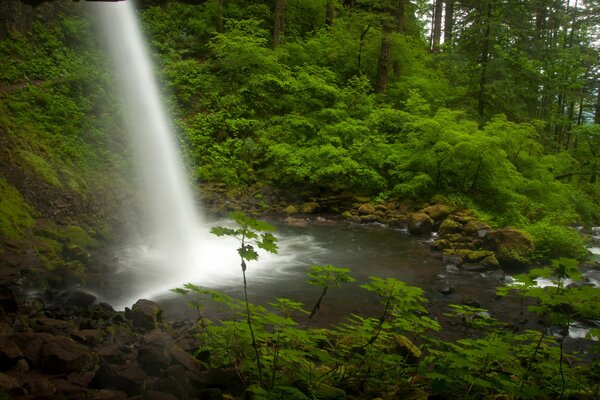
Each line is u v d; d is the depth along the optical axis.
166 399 2.96
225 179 14.52
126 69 16.92
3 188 8.34
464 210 13.00
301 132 16.20
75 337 4.33
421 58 21.91
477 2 17.69
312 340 3.60
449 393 3.16
